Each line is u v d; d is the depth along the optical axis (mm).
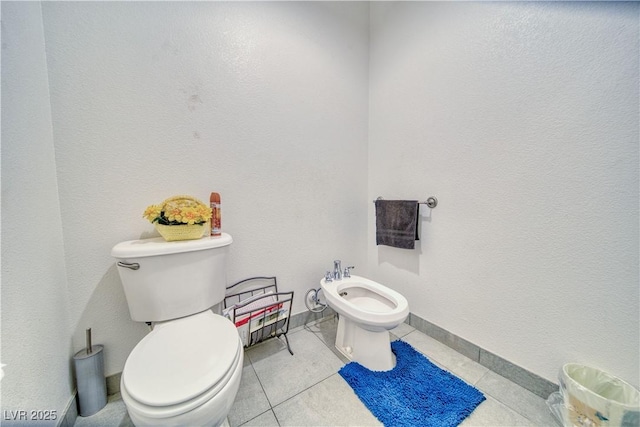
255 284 1382
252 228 1349
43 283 782
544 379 996
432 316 1428
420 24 1396
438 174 1349
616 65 799
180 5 1102
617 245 826
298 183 1494
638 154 775
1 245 613
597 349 876
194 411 593
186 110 1133
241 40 1257
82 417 926
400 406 950
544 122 958
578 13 862
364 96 1756
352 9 1651
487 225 1151
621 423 718
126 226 1031
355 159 1746
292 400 1001
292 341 1407
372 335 1175
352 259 1790
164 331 847
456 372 1150
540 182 980
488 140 1127
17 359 652
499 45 1070
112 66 978
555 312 968
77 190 938
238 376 729
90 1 935
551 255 968
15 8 716
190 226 976
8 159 653
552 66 929
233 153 1264
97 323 1000
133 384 620
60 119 899
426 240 1432
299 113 1469
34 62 796
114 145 995
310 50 1488
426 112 1393
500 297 1123
